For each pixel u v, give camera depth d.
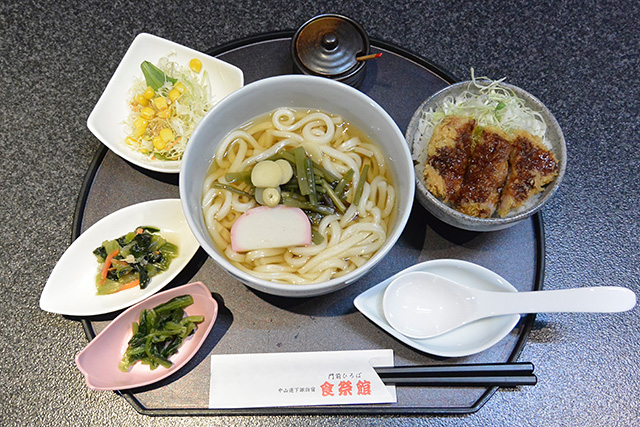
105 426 0.37
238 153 0.38
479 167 0.38
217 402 0.35
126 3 0.50
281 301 0.38
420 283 0.38
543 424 0.37
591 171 0.44
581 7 0.50
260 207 0.36
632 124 0.46
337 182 0.37
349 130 0.39
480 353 0.37
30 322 0.39
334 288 0.32
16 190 0.43
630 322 0.40
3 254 0.41
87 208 0.41
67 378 0.38
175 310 0.37
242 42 0.45
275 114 0.39
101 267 0.38
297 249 0.36
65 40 0.49
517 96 0.40
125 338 0.37
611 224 0.42
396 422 0.37
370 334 0.37
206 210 0.37
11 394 0.38
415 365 0.36
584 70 0.48
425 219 0.41
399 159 0.35
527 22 0.50
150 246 0.38
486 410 0.37
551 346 0.39
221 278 0.39
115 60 0.48
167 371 0.35
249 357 0.36
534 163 0.37
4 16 0.49
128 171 0.42
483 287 0.38
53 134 0.45
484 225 0.36
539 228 0.40
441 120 0.40
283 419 0.37
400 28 0.49
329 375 0.36
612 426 0.37
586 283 0.41
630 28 0.50
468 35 0.49
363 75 0.44
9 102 0.46
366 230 0.37
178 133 0.43
